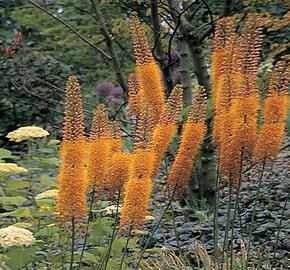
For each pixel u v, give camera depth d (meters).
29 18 8.70
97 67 10.41
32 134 4.34
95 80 10.68
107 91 9.28
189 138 3.28
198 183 7.25
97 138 3.18
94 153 3.18
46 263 3.99
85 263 4.51
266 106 3.30
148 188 3.11
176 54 7.56
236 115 3.26
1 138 12.47
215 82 3.45
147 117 3.10
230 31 3.40
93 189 3.25
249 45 3.28
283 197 7.09
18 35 8.72
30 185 4.43
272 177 7.73
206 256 4.51
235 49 3.35
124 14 8.48
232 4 6.89
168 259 4.79
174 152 4.60
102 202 4.45
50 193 3.90
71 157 2.99
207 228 6.08
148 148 3.09
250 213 6.46
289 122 3.82
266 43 8.28
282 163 8.27
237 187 3.41
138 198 3.09
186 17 7.53
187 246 5.55
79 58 10.15
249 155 3.32
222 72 3.37
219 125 3.35
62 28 8.58
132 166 3.10
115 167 3.22
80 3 8.40
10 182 4.35
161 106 3.42
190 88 7.27
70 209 3.02
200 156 7.15
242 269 4.09
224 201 7.14
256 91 3.26
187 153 3.30
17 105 12.41
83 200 3.03
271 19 6.74
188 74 7.27
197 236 6.01
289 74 3.28
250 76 3.27
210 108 3.92
